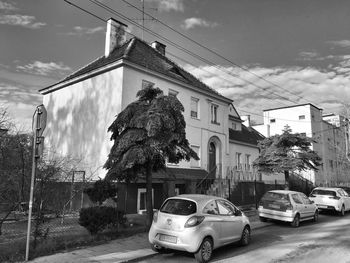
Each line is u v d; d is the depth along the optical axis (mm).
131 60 18203
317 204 20219
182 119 11430
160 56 23688
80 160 18297
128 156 10555
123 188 16359
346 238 11789
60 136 21531
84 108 20078
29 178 10367
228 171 25422
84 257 8188
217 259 8641
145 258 8578
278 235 12430
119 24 22391
